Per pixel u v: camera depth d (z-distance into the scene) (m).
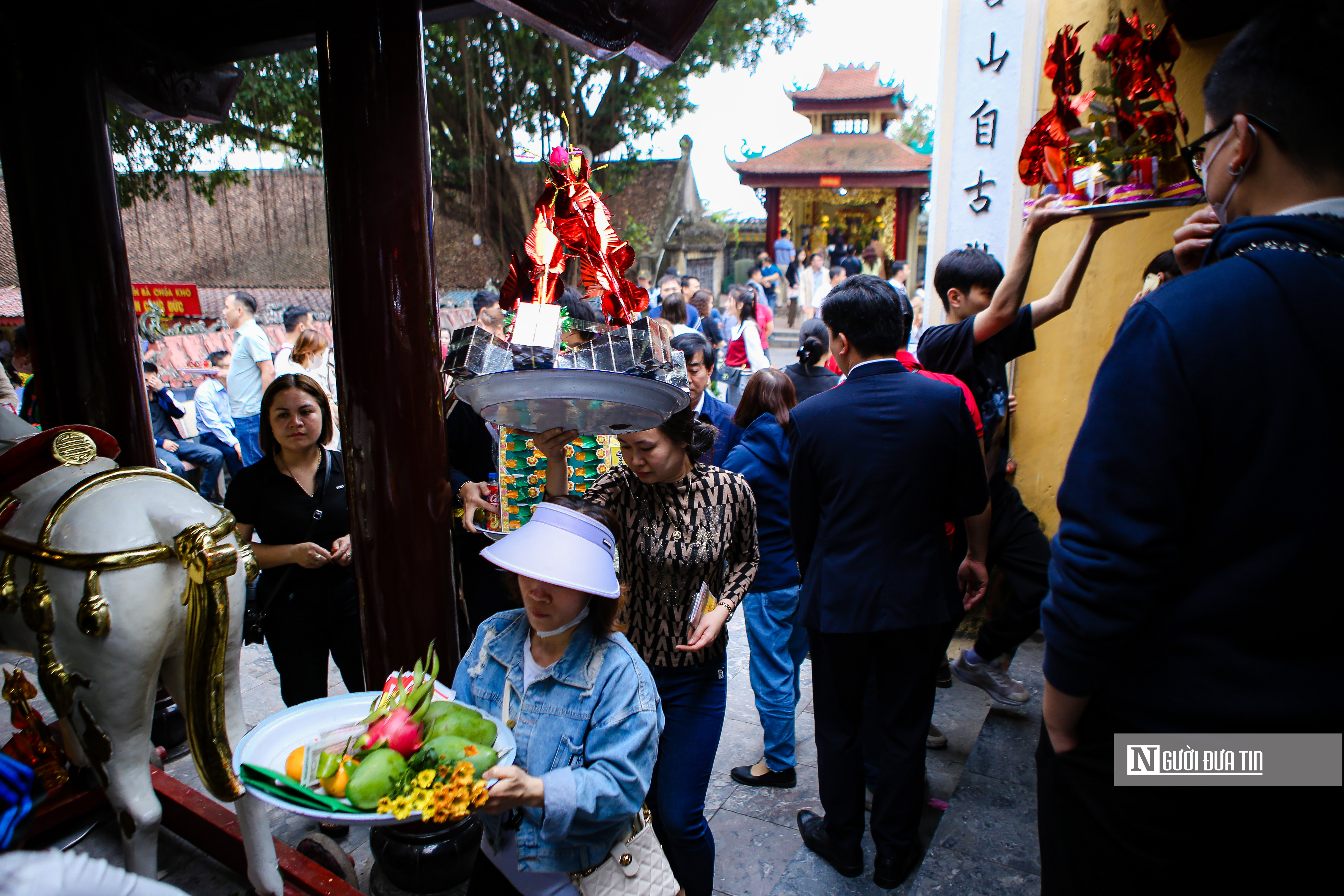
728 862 2.61
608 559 1.53
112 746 1.92
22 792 1.11
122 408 3.22
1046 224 2.36
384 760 1.34
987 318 2.65
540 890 1.62
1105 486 1.11
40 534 1.87
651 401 1.63
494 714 1.65
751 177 25.14
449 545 2.48
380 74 2.18
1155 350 1.08
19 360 5.39
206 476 6.68
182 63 3.50
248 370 6.73
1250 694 1.06
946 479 2.24
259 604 2.78
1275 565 1.03
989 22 3.73
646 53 2.78
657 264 21.31
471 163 14.53
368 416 2.31
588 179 1.83
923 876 2.14
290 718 1.59
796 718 3.54
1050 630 1.19
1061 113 2.31
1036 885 2.09
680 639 2.12
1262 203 1.15
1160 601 1.13
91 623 1.78
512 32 13.91
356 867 2.65
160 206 13.91
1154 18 3.14
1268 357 1.02
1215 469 1.06
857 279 2.30
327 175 2.27
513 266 1.85
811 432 2.29
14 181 3.03
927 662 2.29
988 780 2.62
